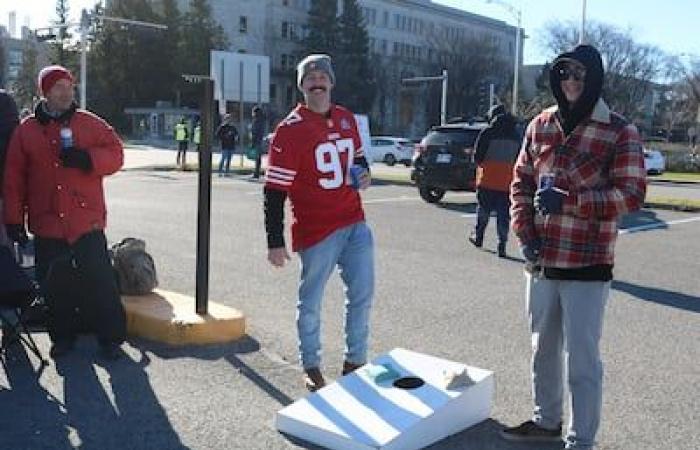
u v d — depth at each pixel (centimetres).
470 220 1484
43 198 555
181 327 611
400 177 2478
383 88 9806
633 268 1034
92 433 450
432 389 468
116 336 571
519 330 691
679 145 7156
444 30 10706
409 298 811
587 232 403
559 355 438
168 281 855
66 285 569
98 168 546
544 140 417
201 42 8469
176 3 8881
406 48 11169
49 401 496
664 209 1827
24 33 9350
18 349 594
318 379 521
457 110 9794
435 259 1052
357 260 526
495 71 10081
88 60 8394
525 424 450
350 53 9288
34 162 552
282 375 554
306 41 9375
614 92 8606
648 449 448
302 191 509
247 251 1063
